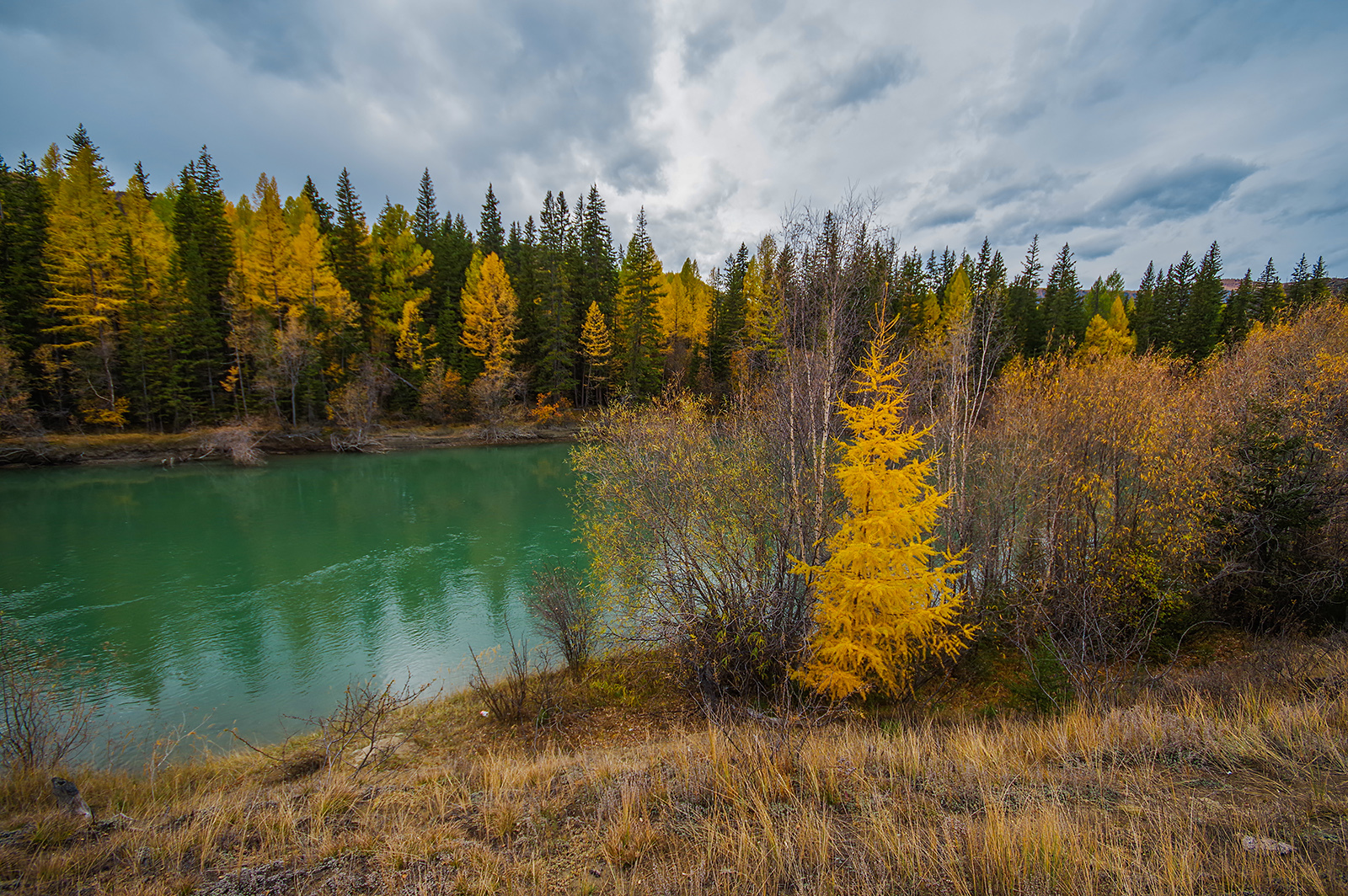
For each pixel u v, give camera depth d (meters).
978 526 12.70
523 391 49.69
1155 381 12.78
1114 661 9.22
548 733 8.58
